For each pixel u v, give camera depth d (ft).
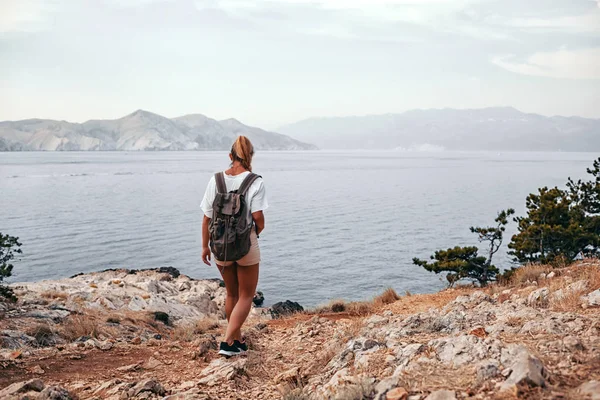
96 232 246.88
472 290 40.68
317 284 149.89
